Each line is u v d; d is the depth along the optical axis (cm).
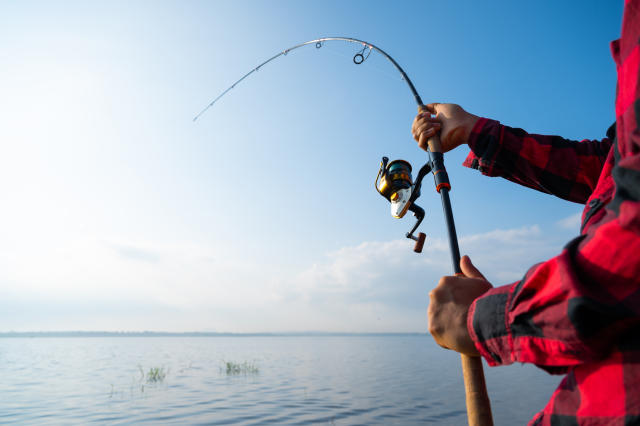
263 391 1616
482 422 63
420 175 146
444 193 100
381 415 1120
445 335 59
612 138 76
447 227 94
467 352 57
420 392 1630
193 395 1486
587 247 43
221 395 1490
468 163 116
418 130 113
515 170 102
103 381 1967
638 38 42
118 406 1240
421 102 159
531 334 47
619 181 42
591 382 45
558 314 43
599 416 43
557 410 50
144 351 5700
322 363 3488
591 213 55
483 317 53
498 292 53
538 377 2441
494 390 1744
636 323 40
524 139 100
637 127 42
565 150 98
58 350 5988
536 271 47
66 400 1365
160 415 1099
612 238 40
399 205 168
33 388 1700
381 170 184
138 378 2108
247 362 3488
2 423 1008
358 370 2788
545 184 100
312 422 1021
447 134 108
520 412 1159
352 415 1117
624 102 45
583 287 41
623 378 41
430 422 1030
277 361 3669
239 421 1025
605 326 40
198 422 1012
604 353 43
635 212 38
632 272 39
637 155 40
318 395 1513
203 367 2872
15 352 5278
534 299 46
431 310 61
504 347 51
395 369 2920
